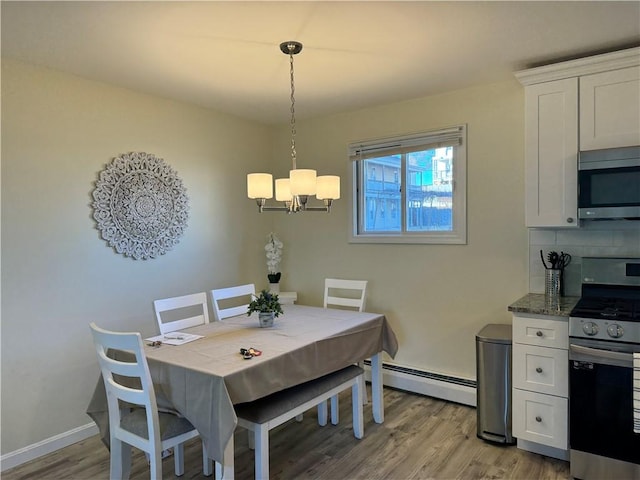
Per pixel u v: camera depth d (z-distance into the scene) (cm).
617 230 278
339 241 407
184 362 202
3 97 256
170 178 348
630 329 218
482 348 278
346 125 397
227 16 211
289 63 274
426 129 352
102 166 303
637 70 242
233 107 377
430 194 360
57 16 208
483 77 306
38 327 271
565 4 202
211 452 184
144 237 328
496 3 201
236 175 409
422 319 359
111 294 308
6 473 250
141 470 250
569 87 261
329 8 204
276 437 287
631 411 219
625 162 240
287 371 218
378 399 305
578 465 234
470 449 269
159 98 342
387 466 250
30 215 267
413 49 254
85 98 295
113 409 210
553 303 266
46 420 274
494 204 323
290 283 444
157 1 195
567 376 243
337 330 262
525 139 276
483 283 329
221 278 394
